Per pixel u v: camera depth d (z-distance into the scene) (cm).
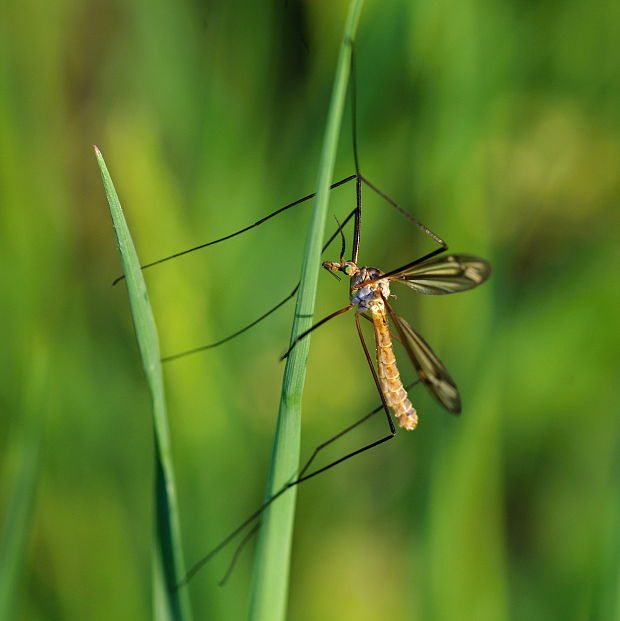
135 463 34
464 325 34
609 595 32
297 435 31
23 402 32
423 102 34
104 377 34
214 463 33
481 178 34
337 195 34
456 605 33
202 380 33
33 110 34
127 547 34
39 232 34
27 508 32
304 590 34
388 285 33
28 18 34
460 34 34
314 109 34
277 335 34
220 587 33
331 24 34
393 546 34
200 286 33
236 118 34
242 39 34
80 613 33
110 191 30
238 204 34
